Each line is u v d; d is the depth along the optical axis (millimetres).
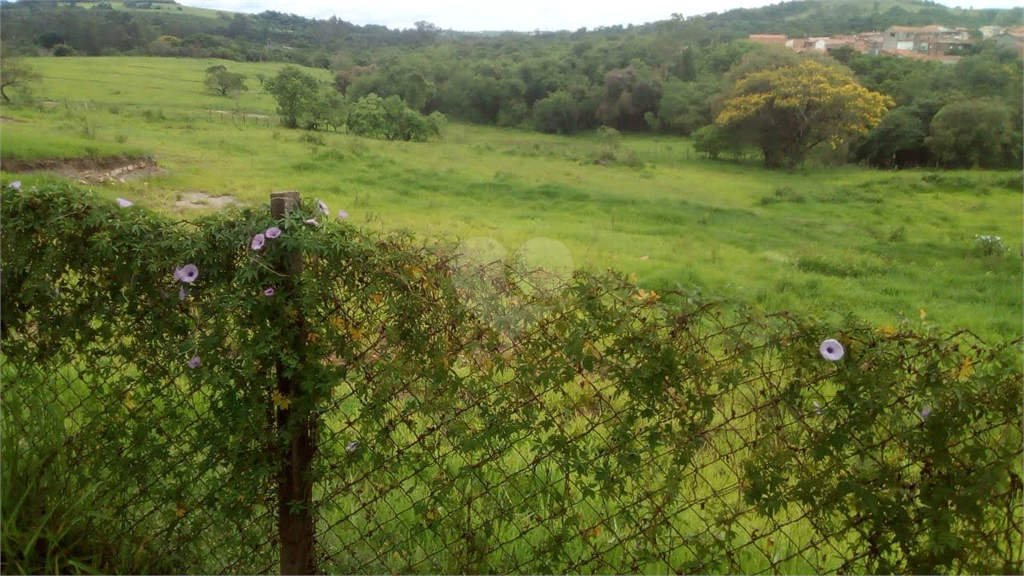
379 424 2371
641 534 2348
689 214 23531
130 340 2703
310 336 2322
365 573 2633
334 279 2328
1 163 18844
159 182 19812
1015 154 36031
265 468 2404
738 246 18109
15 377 2619
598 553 2418
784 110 38750
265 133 33094
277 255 2320
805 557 2646
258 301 2297
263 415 2387
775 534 2938
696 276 12641
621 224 20703
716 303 2111
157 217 2486
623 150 40062
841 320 2107
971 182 31859
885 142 38625
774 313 2113
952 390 1983
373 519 2789
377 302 2287
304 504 2469
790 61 41156
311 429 2469
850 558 2457
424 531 2670
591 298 2156
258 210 2412
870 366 2043
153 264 2377
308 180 22750
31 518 2631
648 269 13375
